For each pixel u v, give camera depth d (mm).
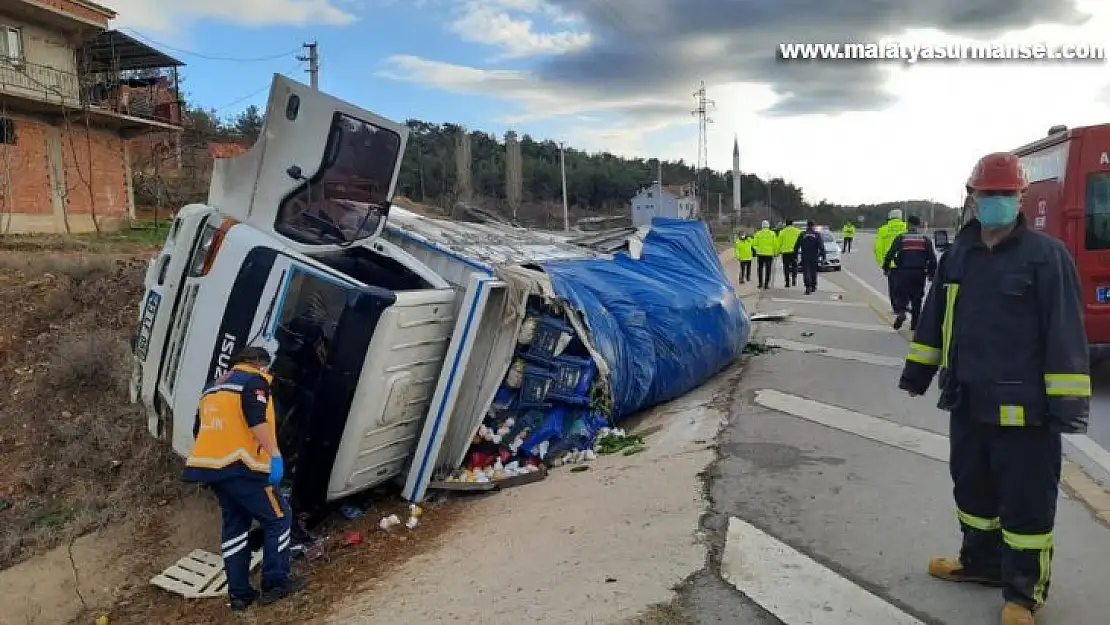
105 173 26188
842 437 6270
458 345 6082
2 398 10477
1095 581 3705
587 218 63312
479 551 4898
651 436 7211
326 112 6008
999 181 3119
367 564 5234
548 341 6871
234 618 4840
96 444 9062
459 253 7402
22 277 13609
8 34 22672
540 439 6793
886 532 4359
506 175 62219
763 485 5230
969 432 3398
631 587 3912
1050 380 3043
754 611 3598
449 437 6547
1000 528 3518
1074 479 5156
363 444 5727
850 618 3496
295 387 5891
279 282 5672
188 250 6289
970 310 3264
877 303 16125
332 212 6344
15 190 22406
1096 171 7734
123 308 12922
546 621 3691
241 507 4887
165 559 6598
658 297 8438
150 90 28781
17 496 8398
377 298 5500
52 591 6363
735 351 9766
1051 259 3102
